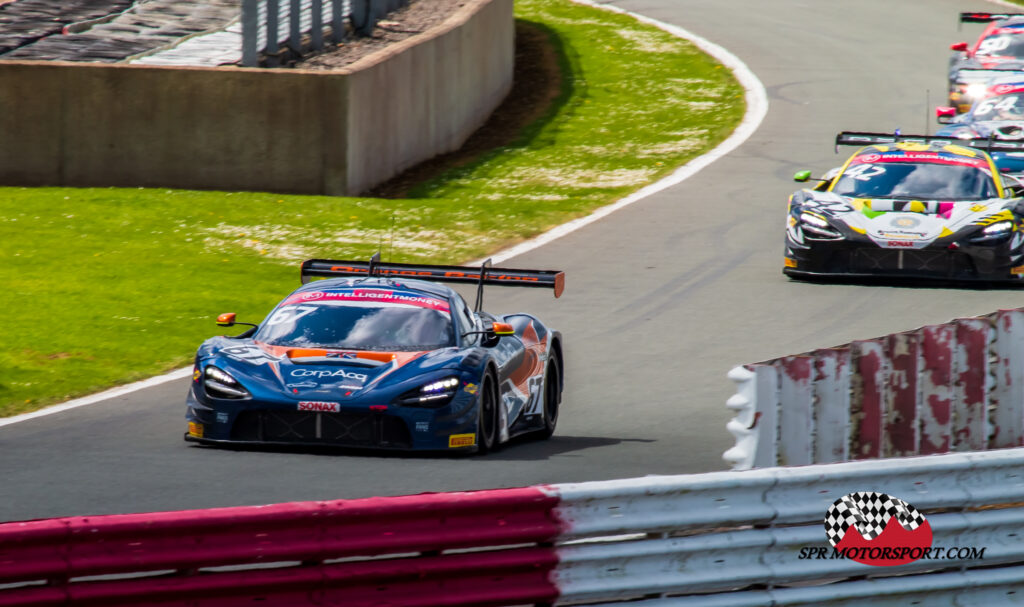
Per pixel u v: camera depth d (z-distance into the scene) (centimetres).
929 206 5844
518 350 3731
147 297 5612
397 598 1966
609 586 2070
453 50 9462
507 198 7894
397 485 2972
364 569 1944
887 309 5394
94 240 6638
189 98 7781
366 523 1958
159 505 2742
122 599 1822
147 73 7794
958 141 6550
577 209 7619
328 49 9225
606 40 13125
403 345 3522
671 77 11638
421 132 8906
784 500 2192
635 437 3691
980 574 2331
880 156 6250
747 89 11150
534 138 9762
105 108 7844
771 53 12569
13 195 7588
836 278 6053
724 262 6375
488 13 10450
